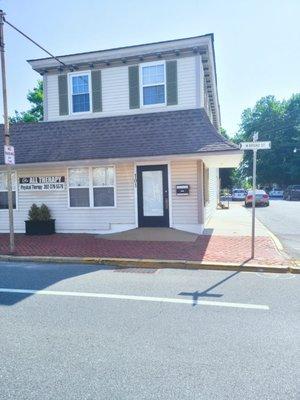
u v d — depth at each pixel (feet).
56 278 24.34
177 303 18.71
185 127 42.39
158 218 43.21
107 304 18.70
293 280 23.25
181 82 46.88
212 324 15.83
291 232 45.29
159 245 34.53
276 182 219.82
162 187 42.98
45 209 44.88
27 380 11.53
